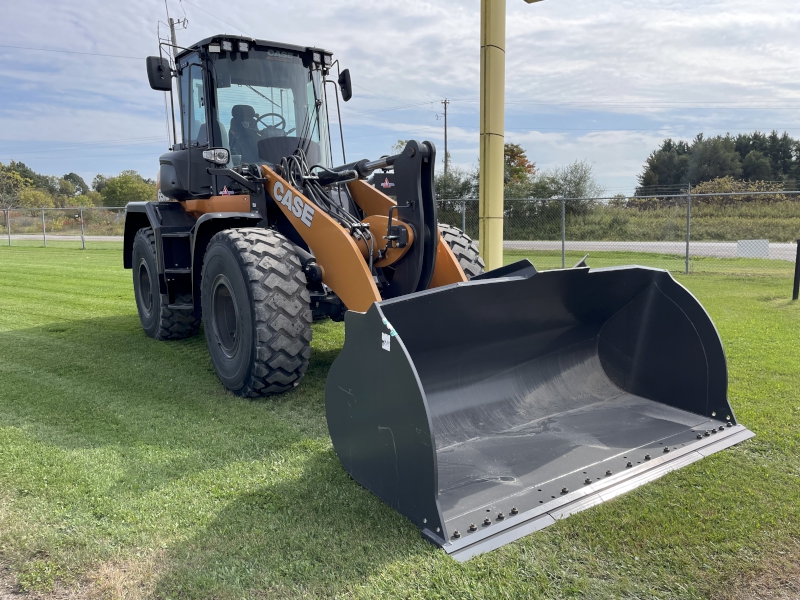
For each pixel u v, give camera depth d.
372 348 2.46
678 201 22.02
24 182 64.69
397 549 2.18
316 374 4.50
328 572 2.07
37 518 2.46
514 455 2.84
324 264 3.74
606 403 3.51
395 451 2.40
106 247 22.25
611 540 2.21
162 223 5.32
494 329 3.13
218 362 4.12
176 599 1.96
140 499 2.60
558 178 26.56
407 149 3.53
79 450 3.13
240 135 4.63
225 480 2.77
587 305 3.38
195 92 4.75
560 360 3.60
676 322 3.33
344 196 4.56
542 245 17.39
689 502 2.47
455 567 2.06
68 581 2.07
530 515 2.32
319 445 3.16
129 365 4.88
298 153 4.61
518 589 1.96
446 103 46.34
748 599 1.92
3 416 3.66
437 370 3.11
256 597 1.95
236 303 3.79
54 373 4.64
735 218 18.94
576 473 2.65
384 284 3.87
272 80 4.73
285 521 2.39
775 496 2.51
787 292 8.20
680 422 3.21
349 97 5.10
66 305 8.12
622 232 18.17
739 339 5.29
